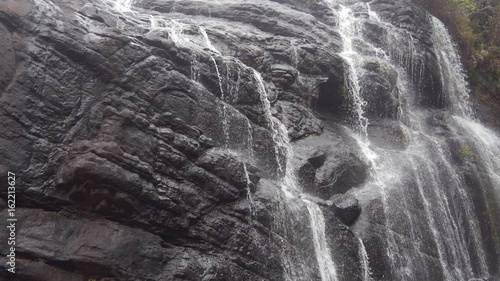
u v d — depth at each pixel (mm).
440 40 18172
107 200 6805
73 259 6363
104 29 8461
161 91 8633
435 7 19047
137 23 10023
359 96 13672
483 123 16906
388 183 11273
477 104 17547
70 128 7293
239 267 7910
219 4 13688
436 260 10875
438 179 12367
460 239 11875
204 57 10008
